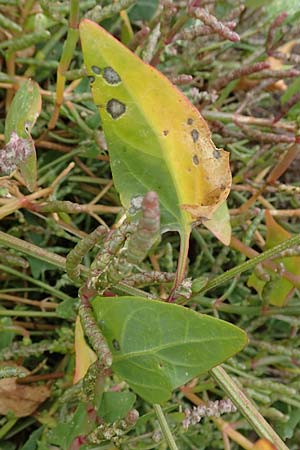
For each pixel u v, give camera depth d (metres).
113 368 0.22
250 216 0.29
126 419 0.22
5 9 0.30
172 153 0.20
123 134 0.20
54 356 0.30
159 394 0.21
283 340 0.31
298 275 0.27
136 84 0.19
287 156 0.28
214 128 0.31
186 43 0.32
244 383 0.28
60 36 0.30
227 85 0.32
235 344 0.20
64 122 0.31
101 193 0.30
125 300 0.20
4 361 0.28
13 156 0.24
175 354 0.21
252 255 0.29
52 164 0.30
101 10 0.25
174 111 0.20
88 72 0.20
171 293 0.22
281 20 0.29
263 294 0.28
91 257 0.30
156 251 0.32
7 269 0.28
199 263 0.31
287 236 0.28
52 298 0.30
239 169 0.34
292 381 0.31
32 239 0.30
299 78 0.30
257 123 0.30
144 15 0.33
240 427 0.28
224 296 0.29
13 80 0.29
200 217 0.21
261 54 0.31
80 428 0.24
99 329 0.21
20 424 0.28
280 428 0.30
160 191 0.21
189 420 0.25
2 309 0.28
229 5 0.32
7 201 0.26
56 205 0.26
